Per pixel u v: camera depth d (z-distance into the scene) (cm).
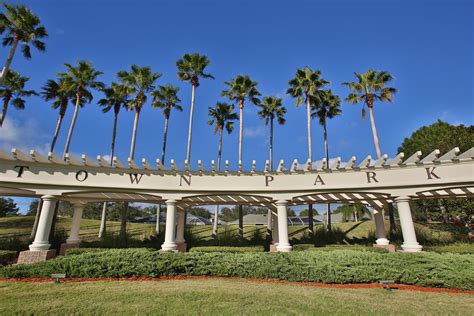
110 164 1358
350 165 1298
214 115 2923
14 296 694
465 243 1703
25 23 1967
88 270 946
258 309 597
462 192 1241
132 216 5441
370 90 2428
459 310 613
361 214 3988
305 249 1426
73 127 2216
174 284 868
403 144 3362
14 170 1266
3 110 2427
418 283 873
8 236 2141
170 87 2597
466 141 2344
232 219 7062
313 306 626
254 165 1409
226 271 1006
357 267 929
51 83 2303
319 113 2667
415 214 2914
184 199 1481
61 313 562
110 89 2458
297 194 1351
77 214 1672
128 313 564
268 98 2848
